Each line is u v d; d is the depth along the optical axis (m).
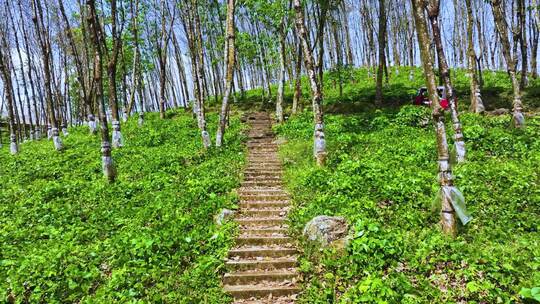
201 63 19.67
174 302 6.23
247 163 15.12
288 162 14.77
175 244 7.86
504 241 7.37
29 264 6.91
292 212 9.70
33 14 20.39
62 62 35.34
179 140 20.41
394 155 13.30
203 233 8.49
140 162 15.09
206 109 32.34
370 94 28.67
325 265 7.04
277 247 8.26
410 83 32.25
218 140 17.70
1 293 6.24
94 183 12.44
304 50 14.07
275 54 26.98
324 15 24.78
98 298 6.14
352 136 17.00
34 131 32.31
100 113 13.11
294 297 6.62
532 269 6.14
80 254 7.45
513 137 13.99
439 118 7.83
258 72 46.91
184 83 35.31
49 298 6.26
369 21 35.16
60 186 11.89
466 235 7.62
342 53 41.50
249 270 7.46
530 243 7.14
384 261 6.68
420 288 5.93
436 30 11.10
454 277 6.20
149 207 9.84
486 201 8.95
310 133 19.11
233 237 8.52
